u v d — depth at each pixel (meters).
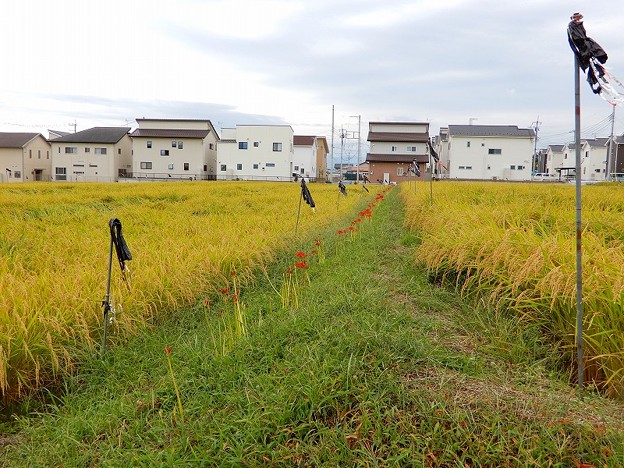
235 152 57.41
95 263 5.42
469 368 3.25
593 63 2.77
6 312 3.51
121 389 3.43
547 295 3.86
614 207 9.02
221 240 6.92
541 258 4.12
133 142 53.34
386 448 2.43
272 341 3.69
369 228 10.58
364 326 3.62
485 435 2.44
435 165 54.88
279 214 11.28
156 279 4.82
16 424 3.15
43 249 6.18
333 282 5.41
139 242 6.87
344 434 2.50
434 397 2.74
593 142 62.47
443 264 5.62
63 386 3.55
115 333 4.09
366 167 96.44
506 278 4.42
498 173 53.00
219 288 5.58
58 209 11.00
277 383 3.00
